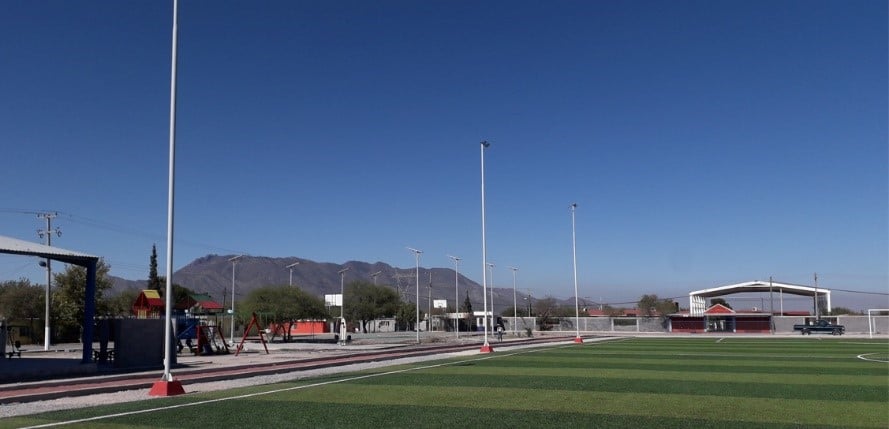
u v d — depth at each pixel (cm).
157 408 1823
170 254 2223
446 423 1584
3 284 8881
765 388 2333
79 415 1697
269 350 5522
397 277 18325
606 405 1895
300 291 8900
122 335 3350
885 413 1736
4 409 1823
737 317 10588
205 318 5969
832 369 3166
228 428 1510
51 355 4856
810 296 13025
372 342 7331
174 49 2270
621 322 11344
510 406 1875
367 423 1580
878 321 9662
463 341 7275
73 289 8194
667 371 3070
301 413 1736
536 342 6744
